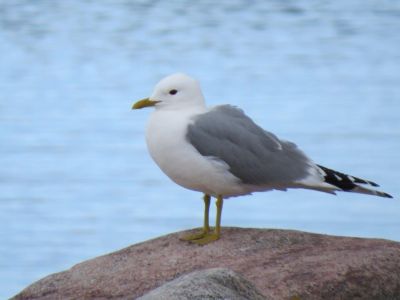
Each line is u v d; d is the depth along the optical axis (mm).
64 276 12852
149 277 12461
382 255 12516
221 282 10891
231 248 12992
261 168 13508
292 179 13578
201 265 12562
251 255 12750
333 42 72125
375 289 12094
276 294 11703
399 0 89312
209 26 80750
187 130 13344
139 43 73625
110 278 12602
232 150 13391
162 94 13562
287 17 84250
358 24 78688
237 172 13438
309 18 82750
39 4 90375
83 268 12922
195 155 13312
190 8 89500
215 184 13500
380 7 85500
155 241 13414
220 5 90938
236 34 76625
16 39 75062
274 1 92250
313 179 13578
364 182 13562
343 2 90125
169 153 13406
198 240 13266
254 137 13578
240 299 10750
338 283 11977
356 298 11969
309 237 13266
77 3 91500
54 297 12477
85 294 12391
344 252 12672
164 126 13430
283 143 13844
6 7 88562
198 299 10562
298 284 11883
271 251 12852
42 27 80188
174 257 12852
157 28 80250
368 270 12219
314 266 12266
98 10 88562
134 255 13047
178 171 13508
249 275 12125
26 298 12625
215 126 13430
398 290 12234
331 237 13289
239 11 87688
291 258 12562
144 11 88250
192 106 13656
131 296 12148
